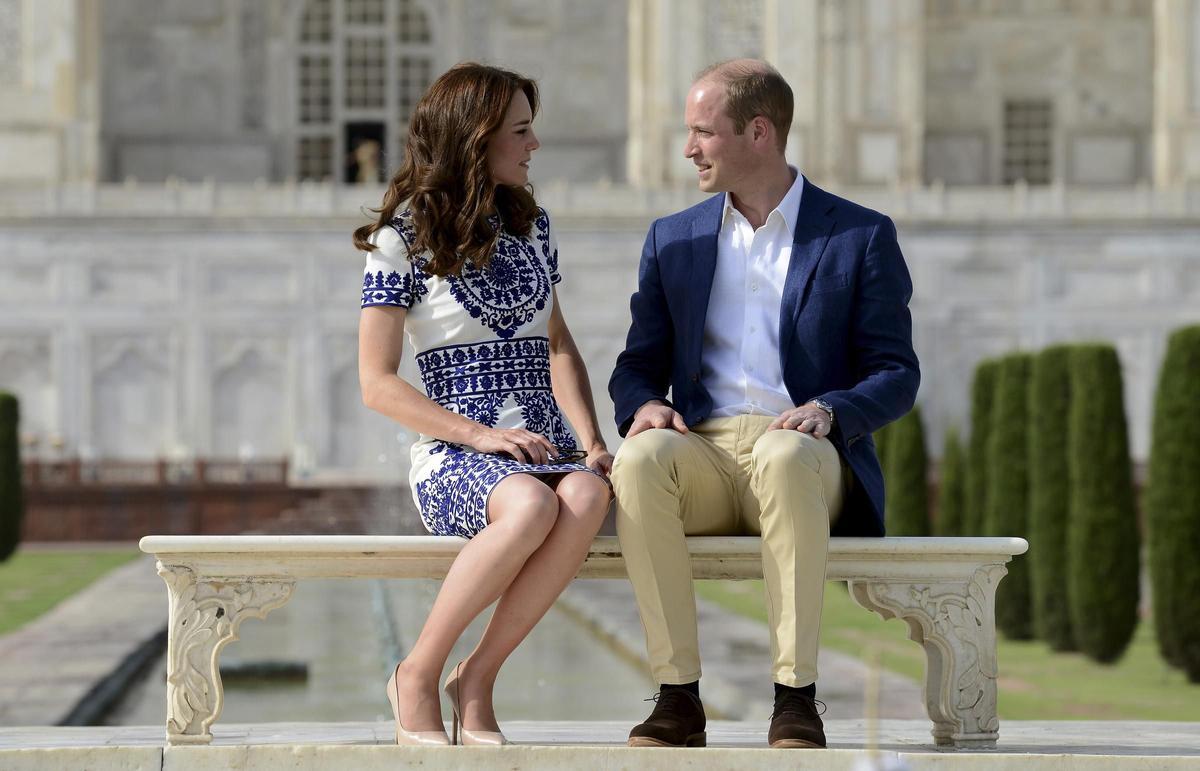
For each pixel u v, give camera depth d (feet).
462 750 45.42
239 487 346.13
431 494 53.57
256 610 52.37
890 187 417.90
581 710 119.85
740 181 56.80
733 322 57.11
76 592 212.02
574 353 59.16
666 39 420.36
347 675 142.10
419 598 231.09
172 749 45.32
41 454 384.88
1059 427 159.74
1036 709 109.40
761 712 101.81
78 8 413.59
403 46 477.36
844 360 56.70
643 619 52.06
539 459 52.29
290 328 390.21
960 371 398.01
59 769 44.88
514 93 55.11
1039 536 160.35
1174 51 426.51
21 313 385.70
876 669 32.35
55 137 412.16
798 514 50.67
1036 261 398.21
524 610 51.03
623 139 472.44
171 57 465.06
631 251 394.11
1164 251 397.39
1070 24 479.82
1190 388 133.90
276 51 471.21
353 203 392.68
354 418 391.45
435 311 55.21
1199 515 131.44
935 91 479.82
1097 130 479.41
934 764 45.34
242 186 392.68
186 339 388.37
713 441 55.31
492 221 55.77
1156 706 111.55
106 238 387.55
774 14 421.59
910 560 54.24
